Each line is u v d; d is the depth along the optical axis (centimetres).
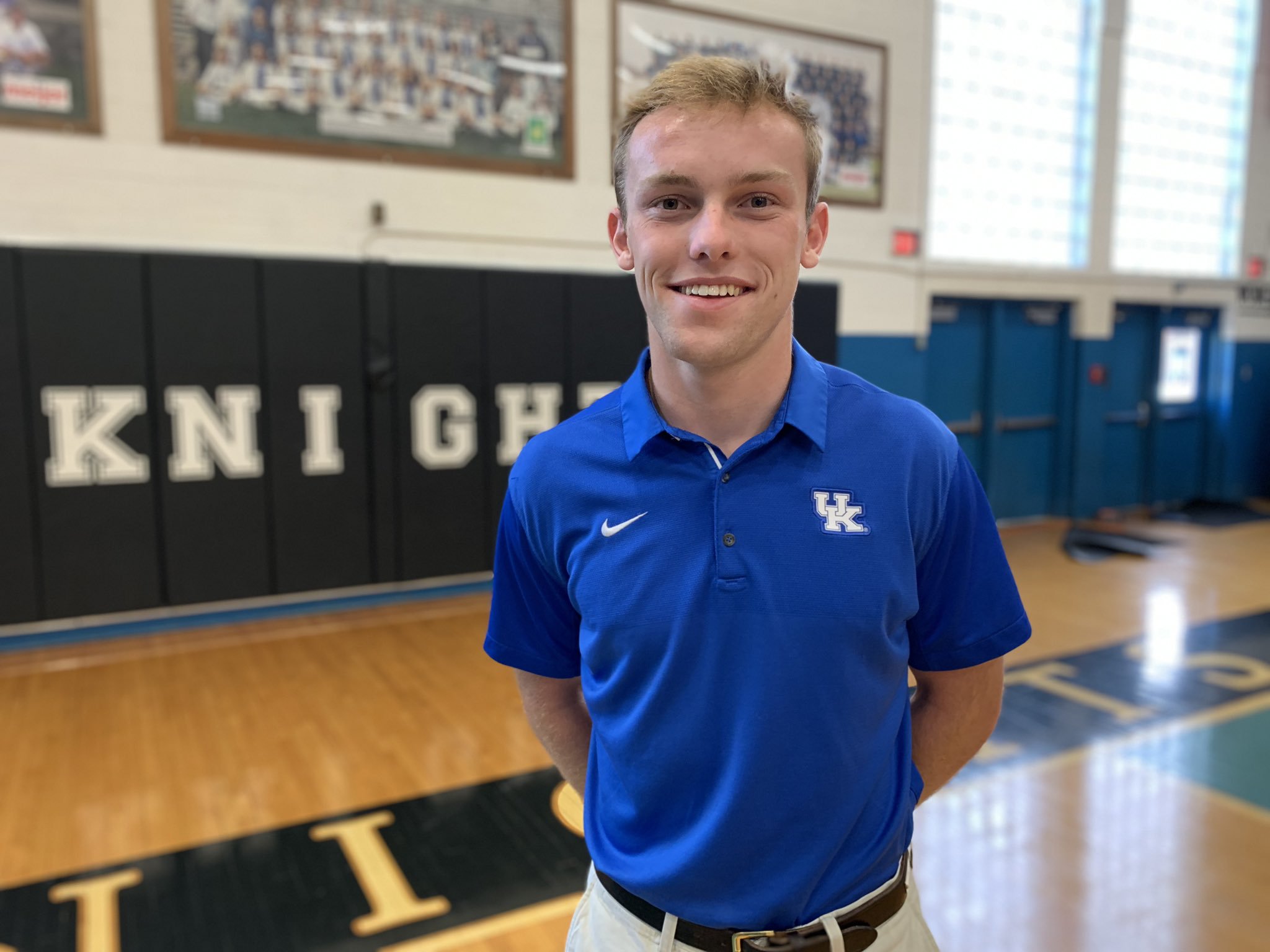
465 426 493
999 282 692
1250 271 822
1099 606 496
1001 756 306
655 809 92
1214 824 262
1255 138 805
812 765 86
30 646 416
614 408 95
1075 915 220
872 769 89
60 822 263
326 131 463
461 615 478
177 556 434
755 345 84
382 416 472
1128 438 792
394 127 478
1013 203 708
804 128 85
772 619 84
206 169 440
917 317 662
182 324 423
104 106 419
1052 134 716
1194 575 569
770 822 86
